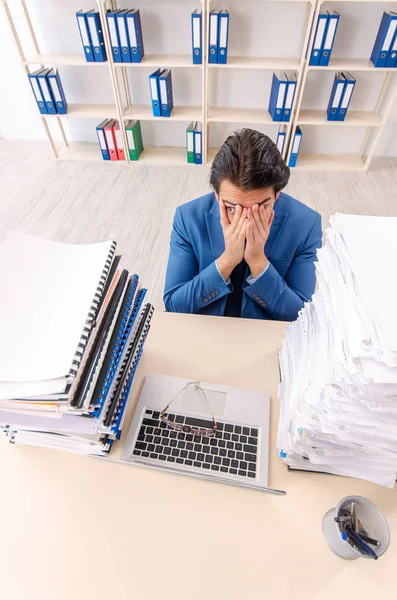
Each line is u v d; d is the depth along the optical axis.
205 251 1.06
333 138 3.14
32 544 0.55
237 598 0.50
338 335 0.47
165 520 0.57
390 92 2.78
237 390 0.74
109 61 2.56
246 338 0.85
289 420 0.60
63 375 0.49
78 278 0.61
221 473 0.62
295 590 0.51
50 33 2.78
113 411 0.60
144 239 2.40
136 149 3.14
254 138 0.75
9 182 2.97
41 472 0.63
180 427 0.68
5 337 0.54
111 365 0.59
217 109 2.98
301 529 0.56
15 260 0.64
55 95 2.81
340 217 0.57
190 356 0.81
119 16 2.36
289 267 1.10
